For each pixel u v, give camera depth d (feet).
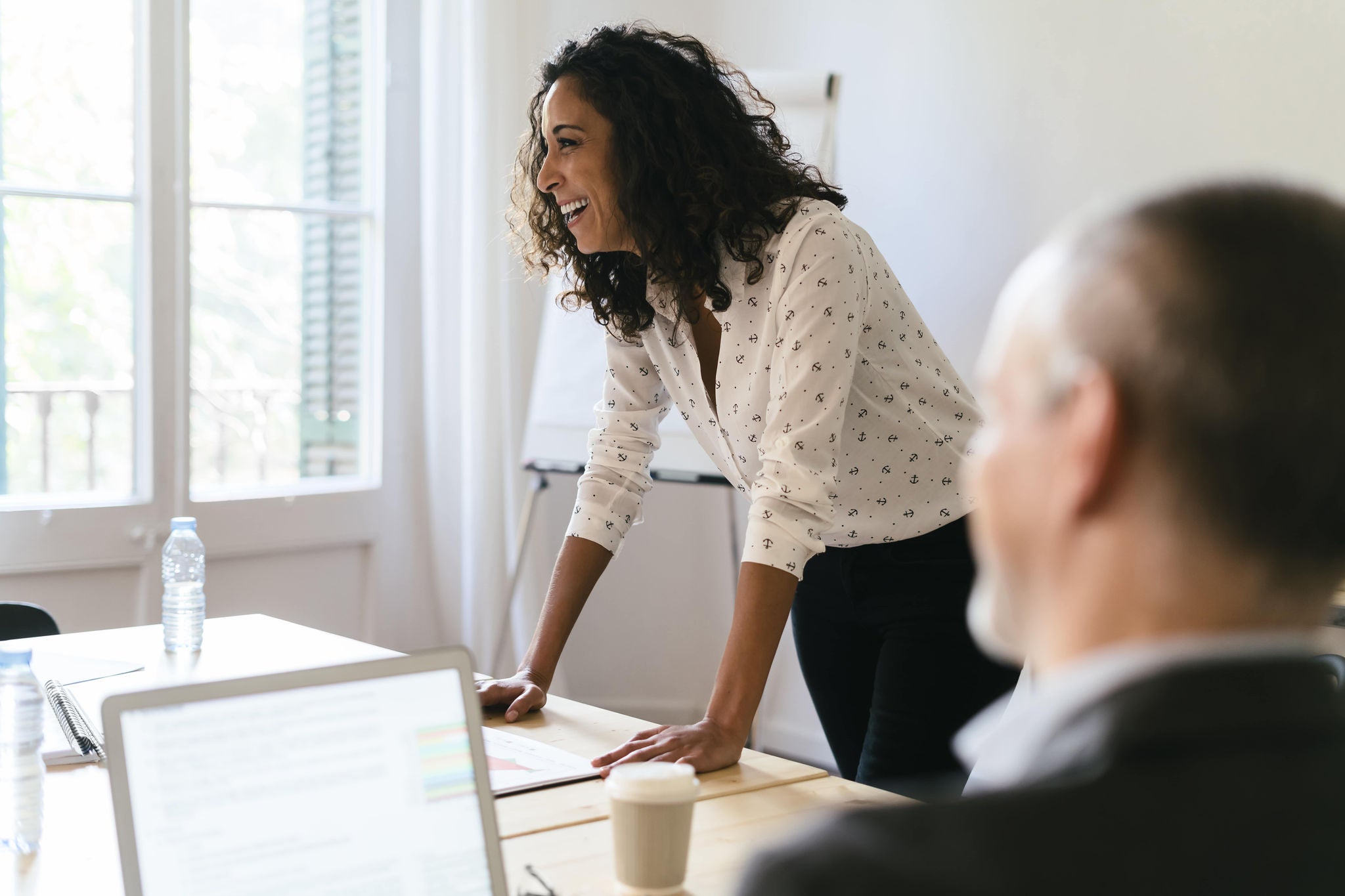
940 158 10.30
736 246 4.78
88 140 10.09
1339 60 8.09
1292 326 1.34
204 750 2.65
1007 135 9.88
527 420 11.99
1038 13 9.65
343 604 11.85
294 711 2.74
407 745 2.82
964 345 10.19
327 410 11.79
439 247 11.85
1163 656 1.37
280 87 11.27
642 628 12.39
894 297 5.24
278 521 11.18
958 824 1.34
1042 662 1.59
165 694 2.65
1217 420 1.34
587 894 3.18
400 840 2.76
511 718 4.81
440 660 2.89
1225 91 8.65
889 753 5.28
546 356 11.25
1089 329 1.45
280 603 11.38
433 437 12.01
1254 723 1.32
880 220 10.73
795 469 4.46
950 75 10.21
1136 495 1.42
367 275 11.99
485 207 11.75
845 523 5.38
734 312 4.95
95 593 10.21
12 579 9.80
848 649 5.80
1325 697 1.38
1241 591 1.39
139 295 10.39
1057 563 1.52
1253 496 1.34
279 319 11.38
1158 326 1.39
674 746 4.18
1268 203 1.44
